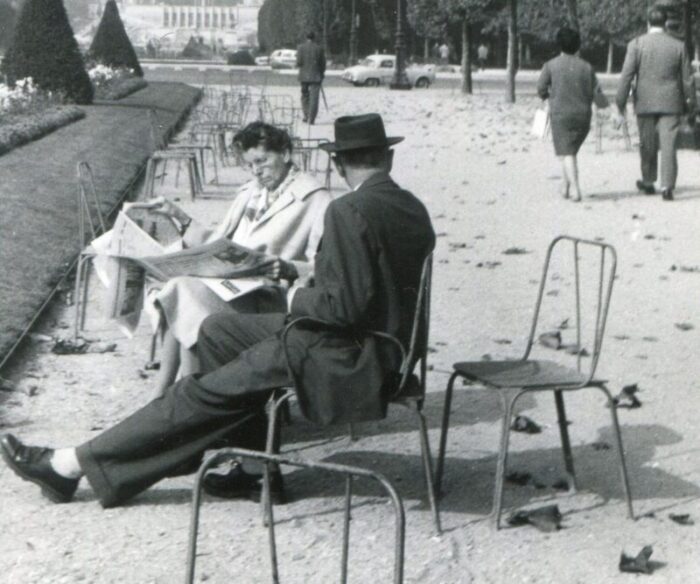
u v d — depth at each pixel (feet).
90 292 35.94
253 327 20.40
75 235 43.19
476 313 34.22
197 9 552.82
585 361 29.30
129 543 18.35
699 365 29.01
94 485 19.58
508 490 20.90
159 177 62.85
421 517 19.62
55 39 113.29
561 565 17.79
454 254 43.19
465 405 25.93
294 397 26.50
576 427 24.47
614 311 34.65
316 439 23.75
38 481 19.76
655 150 57.57
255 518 19.47
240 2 558.97
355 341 18.97
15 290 33.91
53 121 84.38
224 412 19.40
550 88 56.18
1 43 377.50
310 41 102.12
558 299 36.09
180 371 22.75
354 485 21.03
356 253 18.54
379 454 22.77
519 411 25.50
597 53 286.46
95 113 103.50
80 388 26.55
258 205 24.67
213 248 22.79
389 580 17.13
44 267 37.24
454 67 264.52
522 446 23.30
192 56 341.62
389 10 304.50
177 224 25.82
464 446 23.26
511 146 83.61
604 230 48.21
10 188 50.55
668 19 58.44
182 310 22.04
